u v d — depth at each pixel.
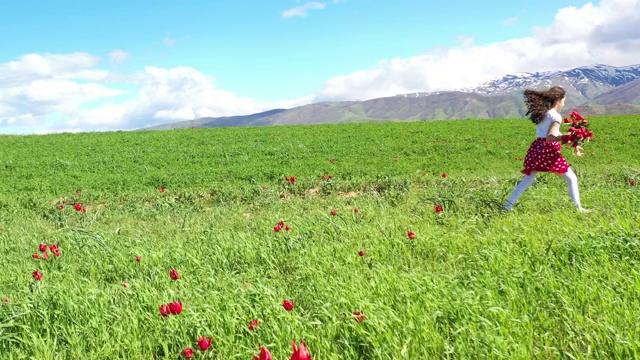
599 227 6.63
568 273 5.21
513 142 29.14
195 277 6.59
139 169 24.84
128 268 7.14
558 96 9.20
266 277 6.47
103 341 4.45
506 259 5.77
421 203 11.09
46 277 6.96
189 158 28.33
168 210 14.37
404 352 3.72
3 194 18.48
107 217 13.70
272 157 27.30
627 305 4.30
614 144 26.53
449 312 4.42
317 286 5.44
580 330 3.97
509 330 4.02
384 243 7.20
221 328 4.44
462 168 20.84
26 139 40.34
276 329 4.24
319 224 9.12
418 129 39.00
